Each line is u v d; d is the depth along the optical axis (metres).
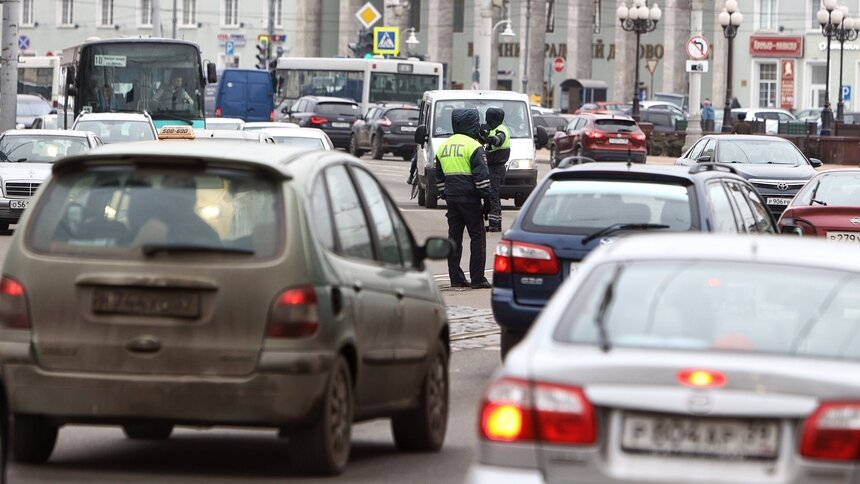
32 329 32.56
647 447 21.47
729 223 49.94
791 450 21.28
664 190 48.69
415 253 39.62
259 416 32.00
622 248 25.06
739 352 22.41
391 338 36.19
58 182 33.72
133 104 154.00
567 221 48.44
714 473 21.33
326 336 32.47
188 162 33.28
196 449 37.91
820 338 22.78
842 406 21.19
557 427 21.56
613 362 21.73
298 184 33.28
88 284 32.44
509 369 22.06
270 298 32.09
